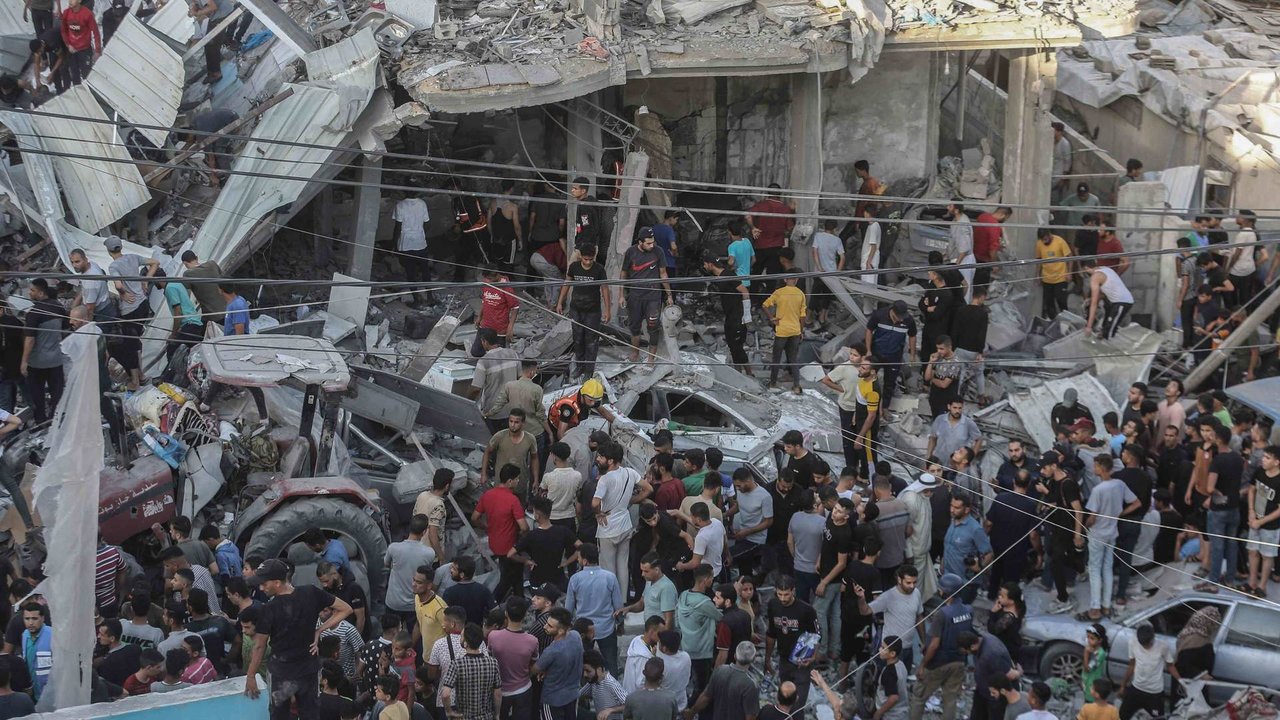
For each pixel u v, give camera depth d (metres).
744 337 18.84
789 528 14.11
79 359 10.40
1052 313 20.69
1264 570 14.52
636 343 18.31
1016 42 20.59
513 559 13.77
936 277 17.98
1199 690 13.27
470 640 11.30
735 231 18.78
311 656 11.22
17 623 11.52
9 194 17.69
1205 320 19.36
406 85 18.05
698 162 21.55
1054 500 14.63
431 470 15.66
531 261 20.17
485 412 17.20
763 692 13.53
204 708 10.38
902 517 14.14
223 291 16.94
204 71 20.00
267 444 14.83
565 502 14.26
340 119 17.98
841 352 19.05
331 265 20.41
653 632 12.30
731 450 16.33
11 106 19.36
